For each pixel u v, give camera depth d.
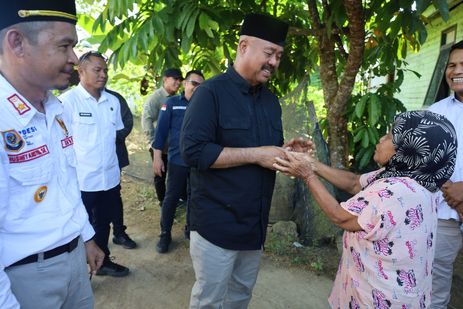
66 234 1.21
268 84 3.82
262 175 1.67
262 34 1.52
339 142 3.26
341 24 2.76
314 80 8.05
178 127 3.12
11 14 0.98
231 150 1.56
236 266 1.90
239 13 2.97
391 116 3.09
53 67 1.07
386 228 1.27
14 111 1.05
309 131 3.17
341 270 1.56
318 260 3.04
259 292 2.65
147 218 4.02
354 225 1.35
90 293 1.41
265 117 1.74
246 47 1.58
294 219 3.58
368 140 3.07
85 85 2.57
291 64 3.63
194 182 1.70
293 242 3.30
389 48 3.02
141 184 5.04
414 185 1.28
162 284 2.75
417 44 3.23
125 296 2.58
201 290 1.75
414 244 1.28
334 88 3.24
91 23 3.37
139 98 6.26
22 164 1.07
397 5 2.36
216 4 2.94
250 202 1.65
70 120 1.37
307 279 2.82
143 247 3.36
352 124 3.44
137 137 5.08
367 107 3.12
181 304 2.51
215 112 1.59
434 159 1.25
